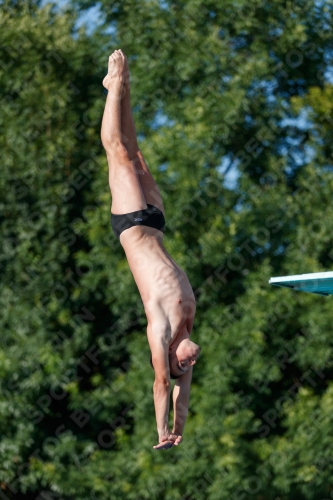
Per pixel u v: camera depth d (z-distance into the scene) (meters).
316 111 31.23
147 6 31.73
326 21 32.50
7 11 33.53
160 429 11.52
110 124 12.80
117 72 12.87
